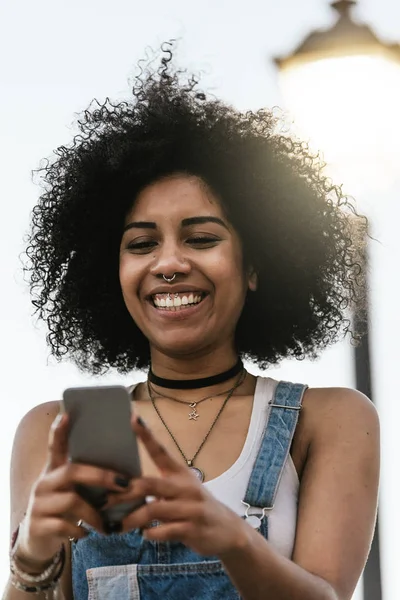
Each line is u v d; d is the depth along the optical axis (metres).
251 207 3.56
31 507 2.79
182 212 3.44
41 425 3.48
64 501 2.76
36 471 3.41
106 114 3.79
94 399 2.71
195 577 3.17
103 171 3.69
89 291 3.79
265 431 3.35
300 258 3.69
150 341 3.51
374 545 5.66
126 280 3.44
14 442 3.49
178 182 3.48
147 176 3.52
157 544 3.19
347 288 3.79
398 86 5.52
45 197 3.84
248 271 3.61
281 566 2.94
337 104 5.48
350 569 3.21
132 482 2.75
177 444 3.39
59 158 3.84
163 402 3.48
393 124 5.45
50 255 3.83
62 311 3.83
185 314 3.40
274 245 3.64
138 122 3.71
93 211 3.72
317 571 3.16
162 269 3.38
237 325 3.76
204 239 3.44
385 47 5.56
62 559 3.11
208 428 3.41
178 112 3.64
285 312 3.75
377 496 3.36
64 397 2.71
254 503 3.24
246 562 2.88
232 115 3.73
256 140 3.66
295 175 3.70
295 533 3.24
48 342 3.87
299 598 2.98
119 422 2.72
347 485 3.29
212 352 3.48
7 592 3.08
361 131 5.44
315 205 3.72
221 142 3.57
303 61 5.54
